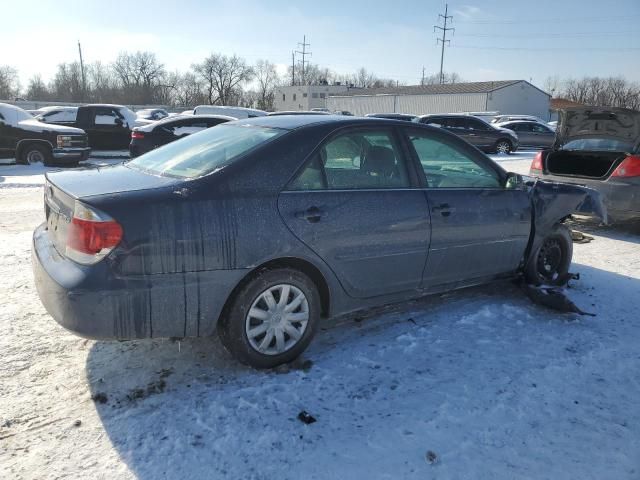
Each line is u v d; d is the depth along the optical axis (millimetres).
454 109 54375
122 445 2576
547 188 4730
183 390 3062
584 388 3232
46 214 3383
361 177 3568
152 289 2805
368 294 3660
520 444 2688
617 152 7301
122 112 17125
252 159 3162
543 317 4301
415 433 2740
